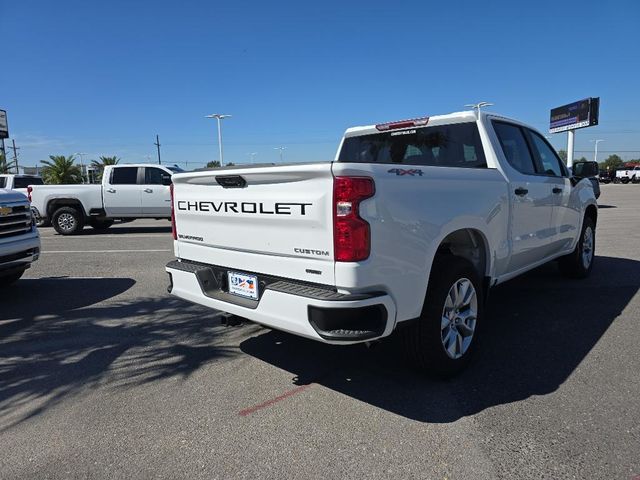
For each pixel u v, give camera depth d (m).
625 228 12.81
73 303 6.09
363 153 5.37
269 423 3.10
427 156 4.84
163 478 2.58
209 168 3.84
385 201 2.97
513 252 4.53
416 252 3.20
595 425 2.97
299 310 3.00
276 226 3.20
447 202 3.51
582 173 6.03
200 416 3.21
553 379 3.63
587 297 5.81
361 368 3.92
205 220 3.83
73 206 14.45
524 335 4.56
